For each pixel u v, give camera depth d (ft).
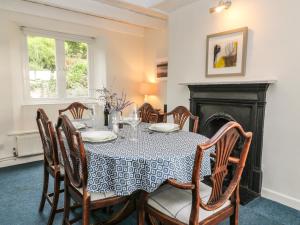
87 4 11.06
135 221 6.29
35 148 11.32
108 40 13.84
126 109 14.82
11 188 8.27
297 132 6.91
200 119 9.77
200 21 9.57
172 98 11.20
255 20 7.73
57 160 5.81
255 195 7.72
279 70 7.21
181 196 4.57
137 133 6.25
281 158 7.30
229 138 3.82
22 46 11.47
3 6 10.13
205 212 4.14
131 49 14.98
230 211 4.52
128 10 12.28
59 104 12.42
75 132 4.08
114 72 14.29
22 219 6.33
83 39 13.78
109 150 4.52
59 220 6.30
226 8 8.23
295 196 7.04
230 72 8.52
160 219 4.27
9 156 10.84
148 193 4.59
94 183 4.32
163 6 10.21
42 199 6.73
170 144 5.08
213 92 9.00
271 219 6.37
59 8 11.71
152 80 15.12
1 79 10.38
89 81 14.39
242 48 8.08
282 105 7.19
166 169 4.14
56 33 12.51
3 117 10.56
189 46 10.14
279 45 7.18
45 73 12.48
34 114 11.57
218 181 4.02
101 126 7.04
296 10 6.75
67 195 5.34
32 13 10.95
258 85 7.39
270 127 7.50
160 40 14.29
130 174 4.14
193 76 10.05
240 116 8.26
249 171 7.95
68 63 13.37
